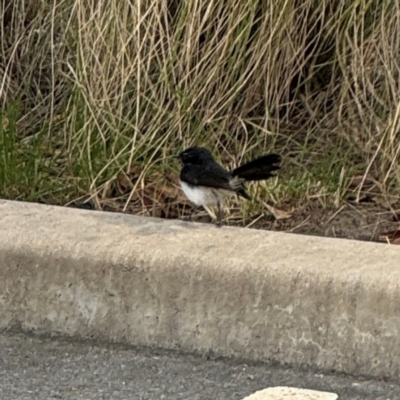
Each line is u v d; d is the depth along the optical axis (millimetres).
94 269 4711
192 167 5129
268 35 6281
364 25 6348
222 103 6262
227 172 5051
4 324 4824
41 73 6824
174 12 6402
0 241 4797
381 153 6086
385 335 4449
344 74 6258
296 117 6602
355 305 4465
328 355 4512
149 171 6031
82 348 4676
